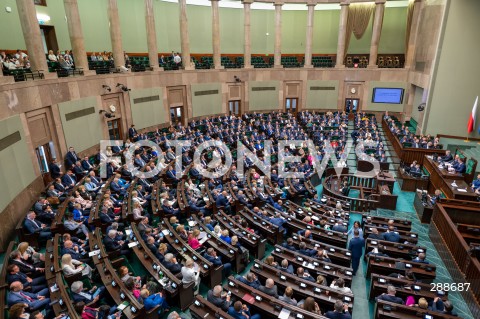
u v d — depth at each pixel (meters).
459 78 18.53
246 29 25.11
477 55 17.95
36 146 12.75
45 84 13.18
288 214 10.92
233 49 29.59
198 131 20.39
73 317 5.82
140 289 7.14
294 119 24.64
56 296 6.51
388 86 25.77
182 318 7.20
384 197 13.02
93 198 12.04
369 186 15.58
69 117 14.70
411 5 24.11
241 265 9.00
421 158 16.77
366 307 7.86
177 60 22.89
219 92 24.95
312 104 27.80
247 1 24.42
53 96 13.68
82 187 11.74
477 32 17.66
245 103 26.70
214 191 12.27
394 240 9.37
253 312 6.78
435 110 19.34
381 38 28.84
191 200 11.58
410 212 12.94
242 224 10.36
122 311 6.22
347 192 14.22
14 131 11.03
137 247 8.32
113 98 18.25
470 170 13.14
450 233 9.37
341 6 25.52
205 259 8.01
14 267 6.91
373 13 26.38
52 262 7.62
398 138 19.14
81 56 15.85
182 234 9.14
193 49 27.55
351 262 8.86
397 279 7.59
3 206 9.87
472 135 19.03
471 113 18.72
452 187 12.39
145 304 6.46
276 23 25.72
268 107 27.33
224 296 6.67
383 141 21.23
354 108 27.53
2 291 6.59
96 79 16.62
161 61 22.47
